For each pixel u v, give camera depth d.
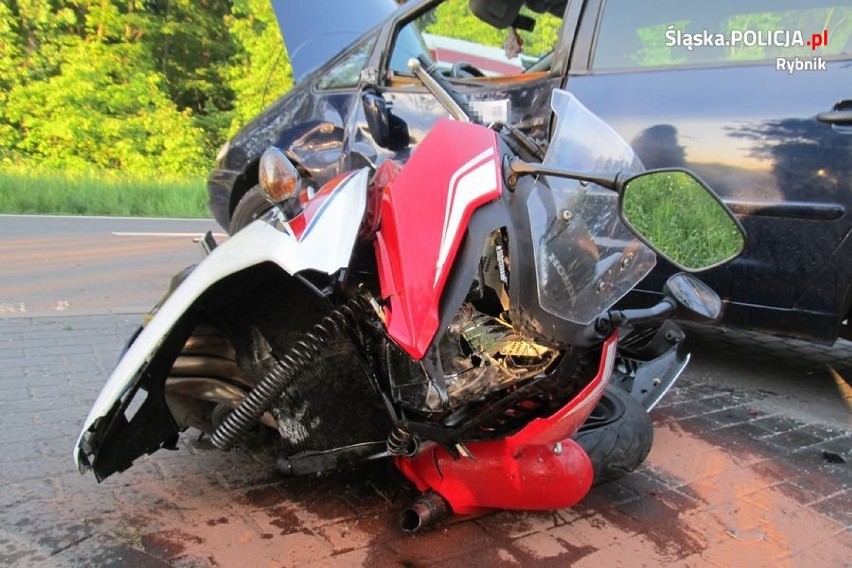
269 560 2.18
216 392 2.42
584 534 2.43
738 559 2.33
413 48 4.96
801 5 3.59
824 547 2.43
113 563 2.12
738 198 3.58
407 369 2.08
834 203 3.38
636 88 3.85
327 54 6.20
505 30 4.90
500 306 2.13
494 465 2.20
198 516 2.40
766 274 3.59
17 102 20.67
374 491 2.60
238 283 2.17
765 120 3.54
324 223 2.04
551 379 2.05
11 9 21.38
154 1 23.56
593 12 4.00
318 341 2.05
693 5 3.81
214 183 5.57
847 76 3.39
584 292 2.07
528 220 2.02
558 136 2.17
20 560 2.11
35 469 2.63
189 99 23.84
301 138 5.02
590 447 2.54
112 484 2.57
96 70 21.58
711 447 3.20
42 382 3.46
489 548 2.30
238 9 22.78
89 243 8.16
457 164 2.03
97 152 20.72
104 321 4.61
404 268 1.98
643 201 1.96
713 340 5.02
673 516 2.58
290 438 2.27
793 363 4.55
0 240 8.04
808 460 3.12
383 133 3.22
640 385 2.99
